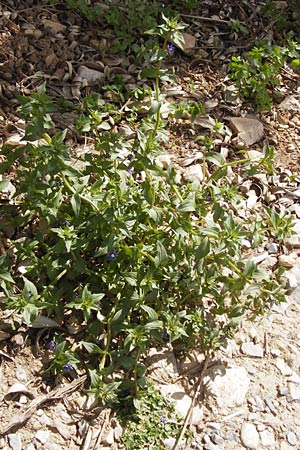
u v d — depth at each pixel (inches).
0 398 24.1
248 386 26.3
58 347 24.4
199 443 24.5
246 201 32.8
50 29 36.7
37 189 26.1
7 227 28.2
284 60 38.3
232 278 25.8
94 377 23.6
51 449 23.4
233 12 41.9
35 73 35.0
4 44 35.1
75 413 24.3
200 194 27.5
